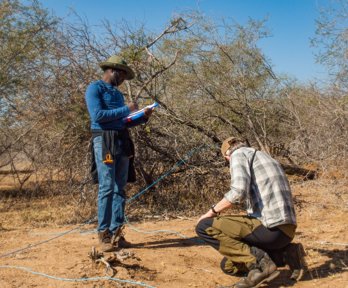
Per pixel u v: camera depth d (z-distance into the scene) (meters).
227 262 4.94
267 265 4.50
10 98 10.20
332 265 5.02
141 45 8.54
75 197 8.42
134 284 4.69
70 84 8.22
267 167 4.61
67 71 8.23
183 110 9.32
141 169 8.30
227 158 4.78
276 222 4.48
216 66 10.52
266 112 11.40
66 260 5.35
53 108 8.29
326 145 9.74
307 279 4.79
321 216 7.51
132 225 7.29
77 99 8.23
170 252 5.70
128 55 8.23
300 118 11.34
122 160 5.70
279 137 11.68
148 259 5.41
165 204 8.41
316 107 10.88
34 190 9.62
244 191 4.51
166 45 9.88
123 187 5.75
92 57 8.29
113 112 5.47
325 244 5.89
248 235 4.59
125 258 5.27
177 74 9.84
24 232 7.00
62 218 7.98
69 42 8.20
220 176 8.53
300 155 10.45
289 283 4.72
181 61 9.83
